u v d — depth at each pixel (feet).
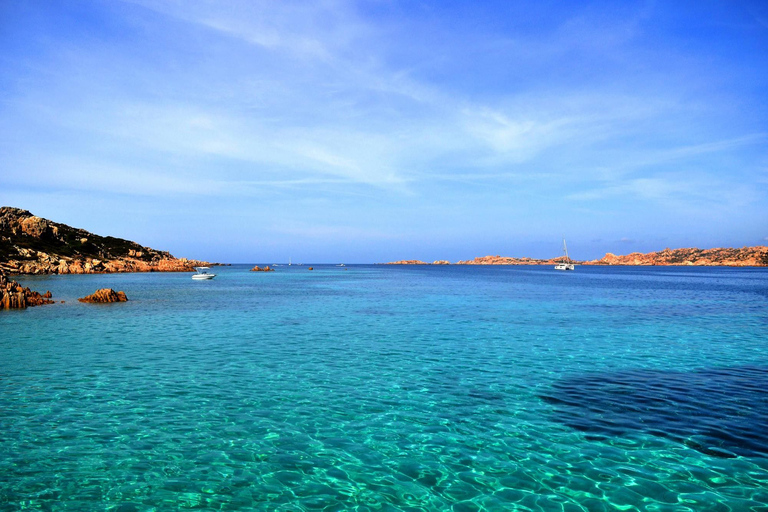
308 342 81.56
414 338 85.66
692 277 428.97
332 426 41.14
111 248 535.60
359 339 84.43
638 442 37.32
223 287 258.78
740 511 27.50
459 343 80.79
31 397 48.39
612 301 163.84
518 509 28.04
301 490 30.40
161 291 221.46
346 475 32.37
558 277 428.97
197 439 38.04
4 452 35.19
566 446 36.68
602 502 28.68
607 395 49.85
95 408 45.16
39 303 147.33
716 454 34.94
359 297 186.29
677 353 71.87
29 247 409.69
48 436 38.24
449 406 46.47
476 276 466.70
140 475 32.01
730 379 56.13
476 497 29.50
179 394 49.88
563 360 66.95
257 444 37.24
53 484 30.66
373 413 44.39
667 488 30.19
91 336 87.30
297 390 51.75
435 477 32.09
